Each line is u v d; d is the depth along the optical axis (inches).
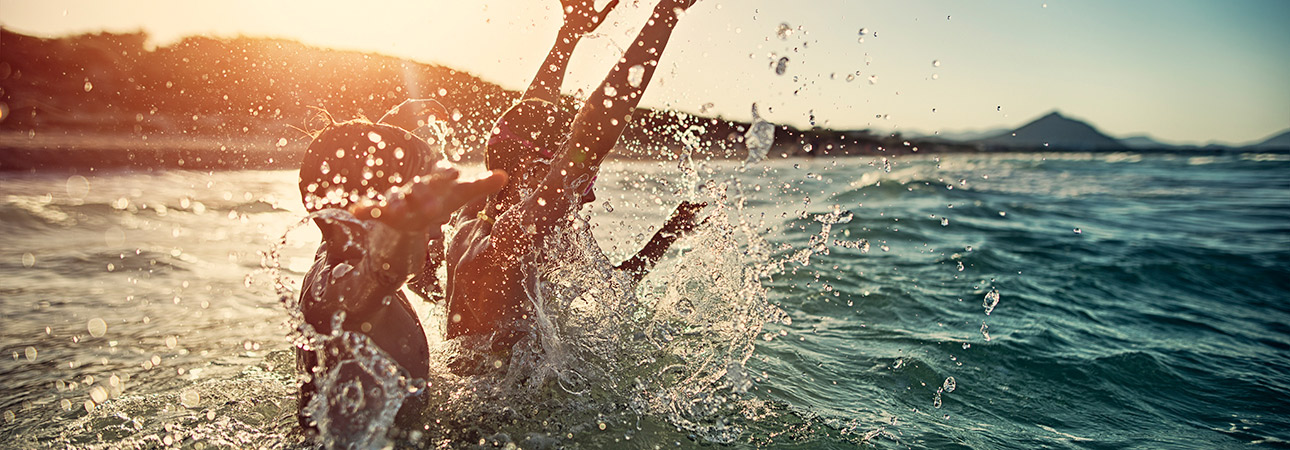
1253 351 122.0
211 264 144.2
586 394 69.3
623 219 152.6
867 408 78.3
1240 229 327.9
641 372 76.0
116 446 58.3
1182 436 82.4
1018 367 100.4
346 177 56.8
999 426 79.4
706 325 88.0
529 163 73.3
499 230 70.6
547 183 70.1
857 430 70.2
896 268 166.2
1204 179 790.5
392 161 57.7
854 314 122.6
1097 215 374.0
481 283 71.2
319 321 54.4
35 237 168.4
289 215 218.2
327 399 55.2
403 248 48.1
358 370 56.1
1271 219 375.2
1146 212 405.1
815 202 290.7
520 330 72.1
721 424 67.6
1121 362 106.3
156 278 130.2
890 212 282.8
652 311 92.2
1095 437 79.8
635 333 84.3
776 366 88.1
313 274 59.4
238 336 92.1
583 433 62.4
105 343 87.4
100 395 68.9
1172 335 128.9
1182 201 491.2
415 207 45.3
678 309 89.8
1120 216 375.6
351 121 64.1
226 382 73.1
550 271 75.4
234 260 148.9
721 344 85.8
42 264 137.9
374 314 53.7
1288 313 156.6
